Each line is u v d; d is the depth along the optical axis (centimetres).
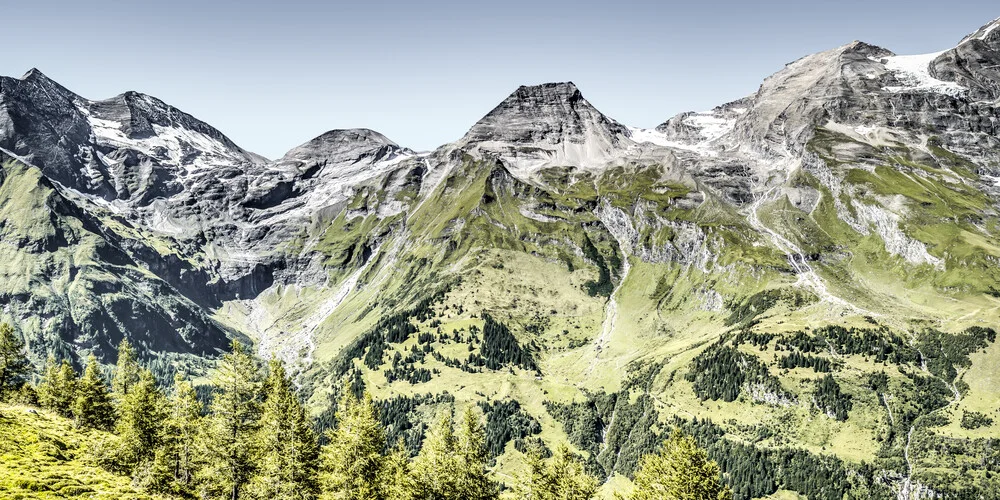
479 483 10756
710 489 8856
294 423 10275
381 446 10469
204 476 10625
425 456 10938
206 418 11650
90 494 9631
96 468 11062
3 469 9600
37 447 11144
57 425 13088
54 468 10331
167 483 11094
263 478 9862
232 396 11281
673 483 8962
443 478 10281
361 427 10138
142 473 10856
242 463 10588
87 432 13400
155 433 11844
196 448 11025
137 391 11994
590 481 10375
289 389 11700
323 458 10462
